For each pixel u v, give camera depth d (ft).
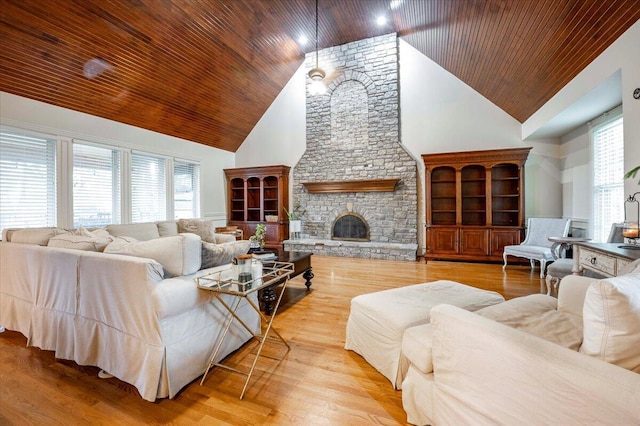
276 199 23.93
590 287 3.34
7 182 12.41
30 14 10.56
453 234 17.99
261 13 16.11
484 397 3.63
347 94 21.61
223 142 23.97
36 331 7.23
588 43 9.64
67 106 14.11
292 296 11.78
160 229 15.05
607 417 2.63
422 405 4.73
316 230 22.56
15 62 11.47
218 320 6.74
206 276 6.56
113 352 5.95
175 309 5.52
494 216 18.54
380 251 19.54
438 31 15.75
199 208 22.41
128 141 17.15
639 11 7.70
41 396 5.58
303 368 6.59
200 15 14.28
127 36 13.05
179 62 15.70
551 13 9.54
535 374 3.11
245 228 23.90
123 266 5.68
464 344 3.92
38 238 8.14
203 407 5.31
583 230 14.89
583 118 13.64
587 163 14.49
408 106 20.36
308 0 16.14
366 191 20.85
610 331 3.09
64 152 14.15
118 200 16.81
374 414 5.12
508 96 16.39
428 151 19.88
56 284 6.81
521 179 16.75
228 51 17.06
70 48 12.17
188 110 19.06
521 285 12.85
